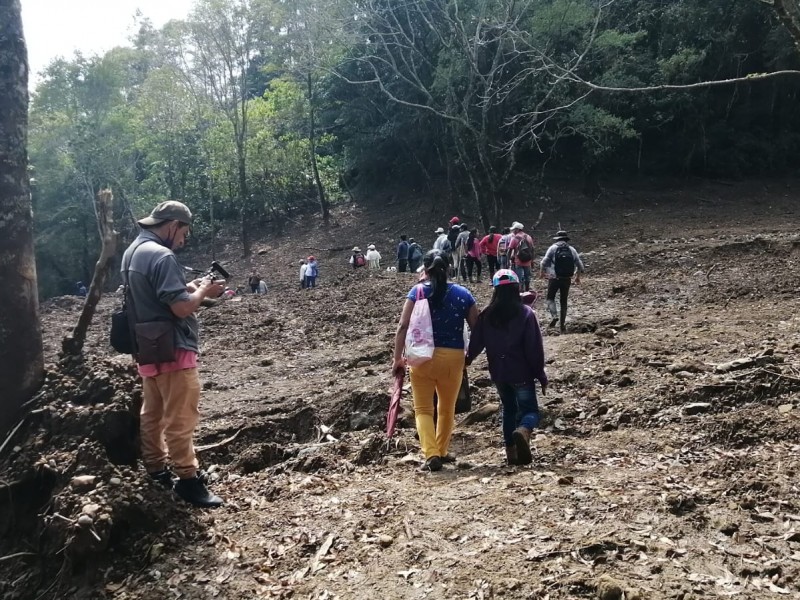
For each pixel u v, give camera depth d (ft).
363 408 24.45
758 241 55.77
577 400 22.38
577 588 10.79
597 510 13.52
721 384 20.67
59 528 12.95
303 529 13.84
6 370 15.42
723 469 15.25
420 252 76.59
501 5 84.43
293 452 20.67
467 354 18.39
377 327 45.73
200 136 134.82
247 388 32.55
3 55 15.10
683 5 110.63
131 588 12.25
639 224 98.12
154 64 142.00
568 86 91.61
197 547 13.34
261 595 11.67
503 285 17.89
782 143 120.16
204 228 146.20
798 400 18.86
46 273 141.18
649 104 110.42
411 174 134.10
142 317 14.14
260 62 152.15
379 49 105.40
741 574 11.09
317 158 138.21
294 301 60.75
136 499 13.56
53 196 137.39
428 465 17.51
